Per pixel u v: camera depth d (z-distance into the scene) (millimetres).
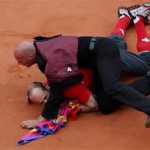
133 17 22344
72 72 17172
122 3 25578
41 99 18203
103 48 17406
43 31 23641
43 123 17375
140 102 16516
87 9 25219
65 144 16953
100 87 18203
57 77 16922
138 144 16734
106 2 25766
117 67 17266
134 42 22031
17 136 17484
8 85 20172
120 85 16797
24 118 18312
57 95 17281
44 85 18531
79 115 18203
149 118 16453
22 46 17312
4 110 18812
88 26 23734
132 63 19094
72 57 17234
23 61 17484
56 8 25531
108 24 23766
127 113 18109
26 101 19141
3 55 22031
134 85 17891
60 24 24094
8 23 24547
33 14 25156
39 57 17156
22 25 24297
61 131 17516
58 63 16969
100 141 16984
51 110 17422
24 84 20141
